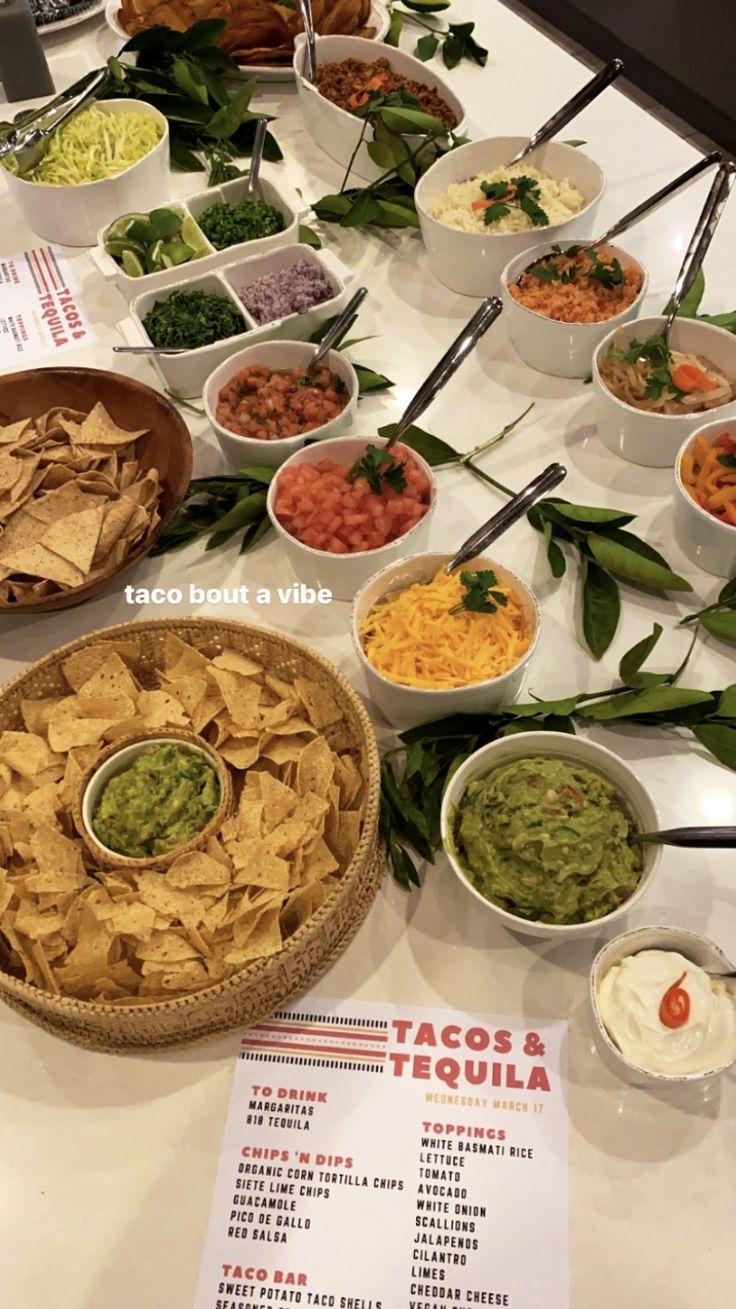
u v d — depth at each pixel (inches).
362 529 50.4
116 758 44.9
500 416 62.2
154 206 73.9
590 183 67.3
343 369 57.9
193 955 38.7
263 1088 40.2
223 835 42.6
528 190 65.1
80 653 46.3
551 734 42.6
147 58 79.0
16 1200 38.4
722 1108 39.2
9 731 45.7
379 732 49.1
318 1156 38.7
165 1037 40.1
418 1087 40.0
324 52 77.9
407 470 52.2
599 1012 38.1
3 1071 41.1
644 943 39.5
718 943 42.7
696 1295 35.7
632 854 40.5
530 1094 39.7
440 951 43.2
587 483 58.6
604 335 59.1
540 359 62.9
